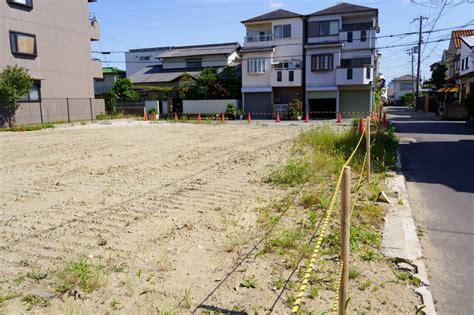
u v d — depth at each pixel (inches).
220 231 186.1
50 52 992.9
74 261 152.3
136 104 1398.9
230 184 282.5
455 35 1428.4
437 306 126.0
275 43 1331.2
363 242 169.8
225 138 604.1
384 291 130.7
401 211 216.7
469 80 1021.2
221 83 1424.7
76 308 121.0
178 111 1473.9
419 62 1688.0
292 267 146.4
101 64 1209.4
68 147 498.3
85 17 1121.4
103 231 188.2
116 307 121.2
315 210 213.6
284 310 118.9
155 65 1750.7
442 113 1079.6
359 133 470.6
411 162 384.2
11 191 269.9
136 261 153.7
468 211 223.6
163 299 125.6
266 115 1347.2
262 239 173.9
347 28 1289.4
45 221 204.4
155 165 364.8
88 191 267.7
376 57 1409.9
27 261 154.6
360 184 255.8
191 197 248.7
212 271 144.9
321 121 1112.2
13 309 121.3
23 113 897.5
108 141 565.0
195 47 1697.8
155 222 200.8
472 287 137.6
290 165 307.7
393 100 2896.2
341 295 99.0
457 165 362.6
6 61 865.5
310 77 1290.6
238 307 120.6
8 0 865.5
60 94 1029.8
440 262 157.6
